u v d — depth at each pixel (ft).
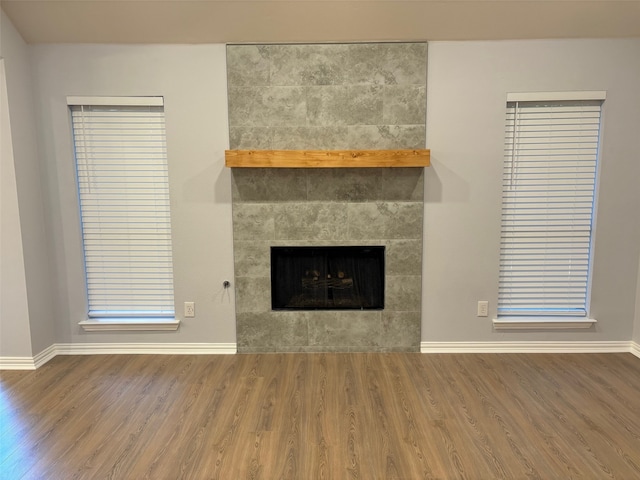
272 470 6.81
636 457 7.06
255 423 8.07
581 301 11.18
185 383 9.64
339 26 9.88
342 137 10.53
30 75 10.30
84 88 10.38
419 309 11.10
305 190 10.71
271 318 11.15
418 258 10.92
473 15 9.64
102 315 11.27
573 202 10.84
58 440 7.57
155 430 7.87
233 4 9.41
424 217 10.81
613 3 9.32
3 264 10.06
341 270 11.16
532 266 11.10
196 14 9.62
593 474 6.67
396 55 10.24
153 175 10.86
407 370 10.22
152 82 10.37
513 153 10.69
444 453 7.18
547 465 6.88
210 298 11.11
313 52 10.25
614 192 10.63
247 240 10.89
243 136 10.53
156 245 11.12
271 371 10.21
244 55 10.26
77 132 10.68
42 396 9.09
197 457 7.12
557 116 10.55
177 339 11.25
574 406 8.60
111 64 10.30
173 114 10.47
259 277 11.02
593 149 10.63
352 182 10.68
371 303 11.28
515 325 11.05
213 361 10.80
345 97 10.39
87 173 10.82
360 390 9.27
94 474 6.72
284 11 9.55
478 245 10.88
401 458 7.06
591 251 10.91
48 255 10.94
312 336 11.22
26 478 6.63
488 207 10.75
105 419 8.22
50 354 11.00
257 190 10.71
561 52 10.16
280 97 10.40
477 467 6.84
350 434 7.72
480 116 10.44
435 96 10.38
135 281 11.25
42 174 10.68
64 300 11.11
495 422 8.05
